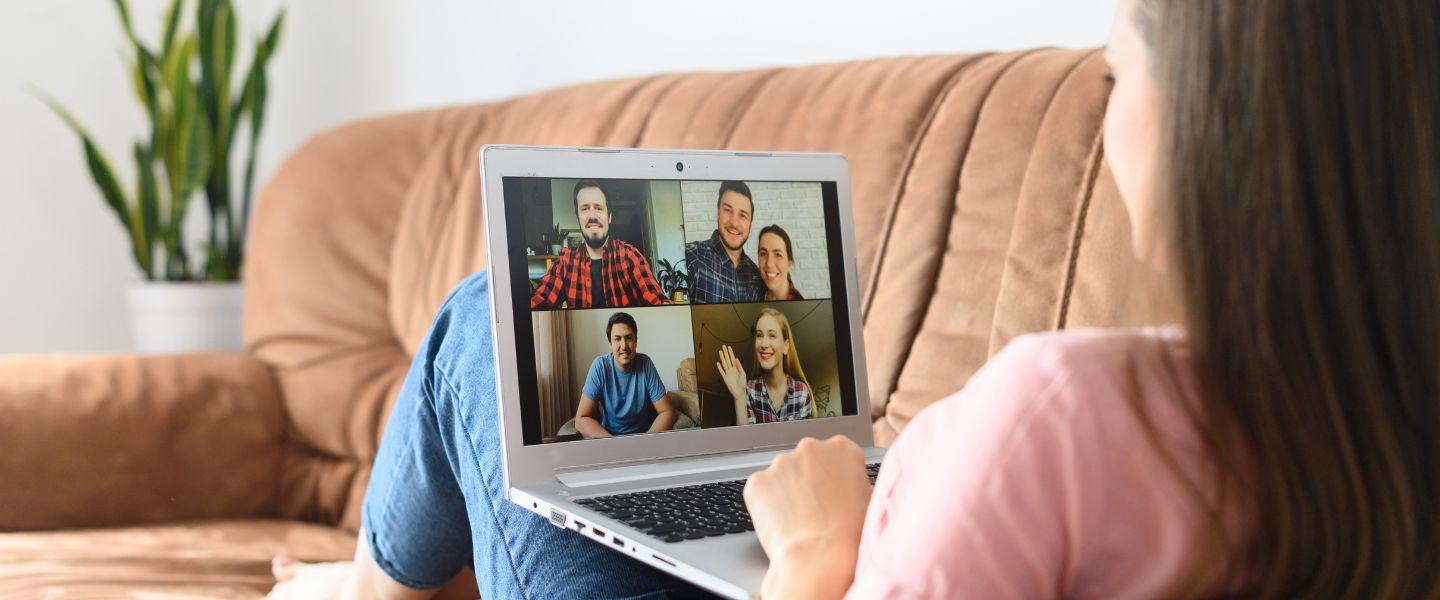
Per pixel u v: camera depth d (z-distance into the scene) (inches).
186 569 57.0
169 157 105.5
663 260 34.5
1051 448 16.3
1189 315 16.4
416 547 39.4
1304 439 15.7
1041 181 44.9
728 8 77.8
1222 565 16.8
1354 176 15.3
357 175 77.0
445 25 102.6
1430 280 15.3
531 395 32.0
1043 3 59.6
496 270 32.1
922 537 17.2
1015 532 16.5
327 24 115.4
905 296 47.9
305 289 74.9
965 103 49.3
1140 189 18.0
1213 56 16.0
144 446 67.0
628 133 62.9
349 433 69.7
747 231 35.9
